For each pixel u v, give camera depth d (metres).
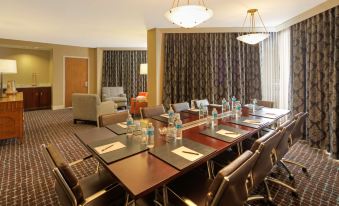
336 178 2.48
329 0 2.97
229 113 3.00
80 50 7.55
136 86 7.91
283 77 4.34
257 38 3.29
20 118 3.58
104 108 5.19
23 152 3.26
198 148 1.58
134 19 3.90
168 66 4.69
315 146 3.45
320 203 2.03
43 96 7.14
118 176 1.18
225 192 0.99
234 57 4.62
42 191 2.21
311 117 3.47
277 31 4.38
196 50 4.64
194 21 2.23
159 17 3.77
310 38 3.46
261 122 2.43
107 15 3.68
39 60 7.38
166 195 1.35
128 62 7.86
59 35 5.47
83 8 3.35
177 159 1.38
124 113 2.55
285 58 4.28
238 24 4.21
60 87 7.25
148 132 1.71
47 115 6.19
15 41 6.14
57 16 3.75
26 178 2.47
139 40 6.18
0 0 3.03
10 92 4.25
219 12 3.47
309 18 3.46
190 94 4.73
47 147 1.34
